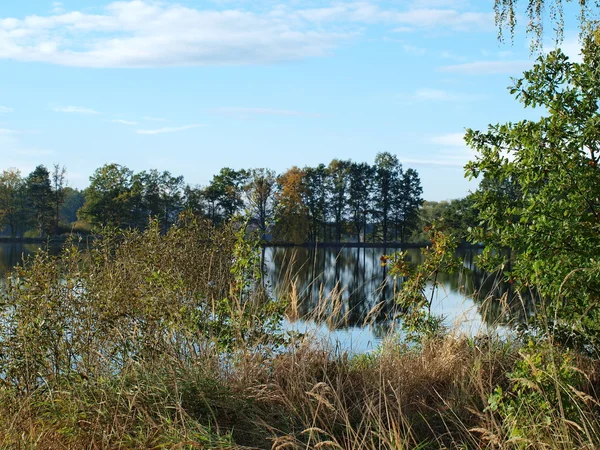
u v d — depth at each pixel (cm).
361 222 7656
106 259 682
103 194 5806
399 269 793
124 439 449
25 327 525
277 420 498
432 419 512
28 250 3616
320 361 592
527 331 654
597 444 411
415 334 736
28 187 6328
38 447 435
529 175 645
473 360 590
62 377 528
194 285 765
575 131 642
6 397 501
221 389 519
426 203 7650
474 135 683
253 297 710
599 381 545
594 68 654
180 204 6106
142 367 531
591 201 642
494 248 696
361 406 518
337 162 7606
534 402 445
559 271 598
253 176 5941
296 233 5538
